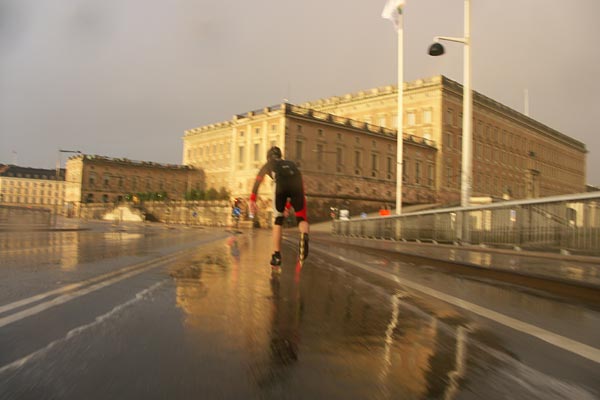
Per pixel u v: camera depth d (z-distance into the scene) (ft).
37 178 375.66
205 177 279.69
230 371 8.27
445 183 234.17
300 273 23.70
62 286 17.39
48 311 12.98
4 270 22.07
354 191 205.46
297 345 10.07
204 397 7.08
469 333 11.54
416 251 34.30
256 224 191.72
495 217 36.22
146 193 280.10
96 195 284.20
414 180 228.22
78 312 12.92
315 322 12.36
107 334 10.62
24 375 7.89
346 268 26.91
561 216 27.73
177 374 8.05
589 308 14.99
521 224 32.45
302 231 21.81
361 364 8.89
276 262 22.27
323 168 195.62
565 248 27.32
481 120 248.11
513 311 14.43
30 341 9.94
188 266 25.75
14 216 85.20
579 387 7.85
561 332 11.74
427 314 13.80
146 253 34.65
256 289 17.74
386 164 219.41
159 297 15.51
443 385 7.86
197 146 290.35
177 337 10.46
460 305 15.31
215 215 215.31
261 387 7.54
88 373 8.03
